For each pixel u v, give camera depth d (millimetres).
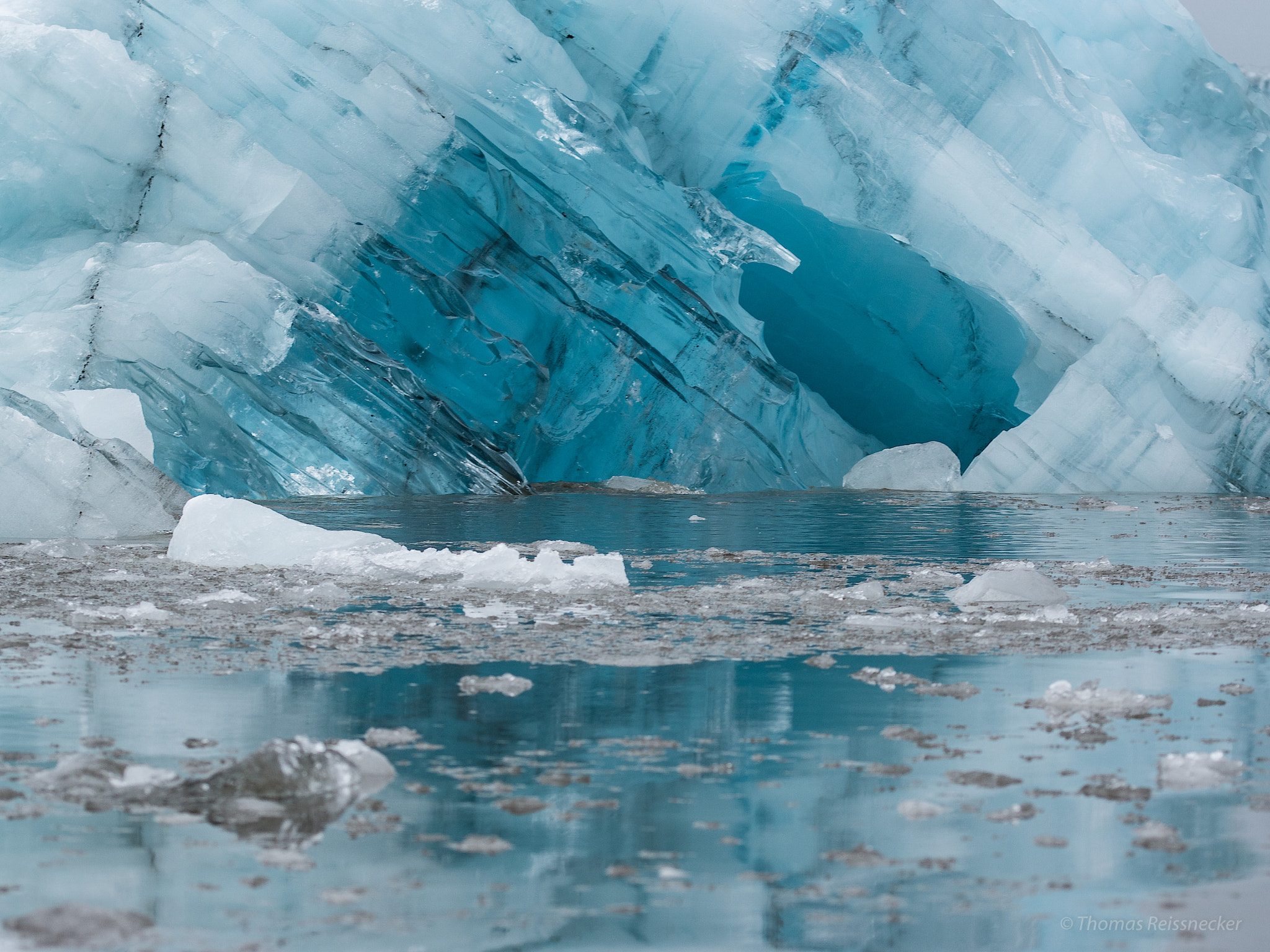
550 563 7551
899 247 23156
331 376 17266
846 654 5203
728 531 12242
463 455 18156
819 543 11000
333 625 5898
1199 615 6188
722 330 20938
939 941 2307
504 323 20109
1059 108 26016
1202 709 4180
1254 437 23188
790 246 23844
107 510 11383
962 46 25562
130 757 3482
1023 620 6078
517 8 23203
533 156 20922
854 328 23734
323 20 20750
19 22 17766
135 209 17625
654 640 5559
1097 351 22906
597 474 20891
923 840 2848
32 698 4195
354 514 13922
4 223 17016
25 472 11125
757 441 21312
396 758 3529
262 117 18938
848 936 2328
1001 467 21609
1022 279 23547
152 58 18750
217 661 4898
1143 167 27656
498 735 3793
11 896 2488
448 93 20875
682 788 3246
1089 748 3664
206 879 2582
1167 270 26125
